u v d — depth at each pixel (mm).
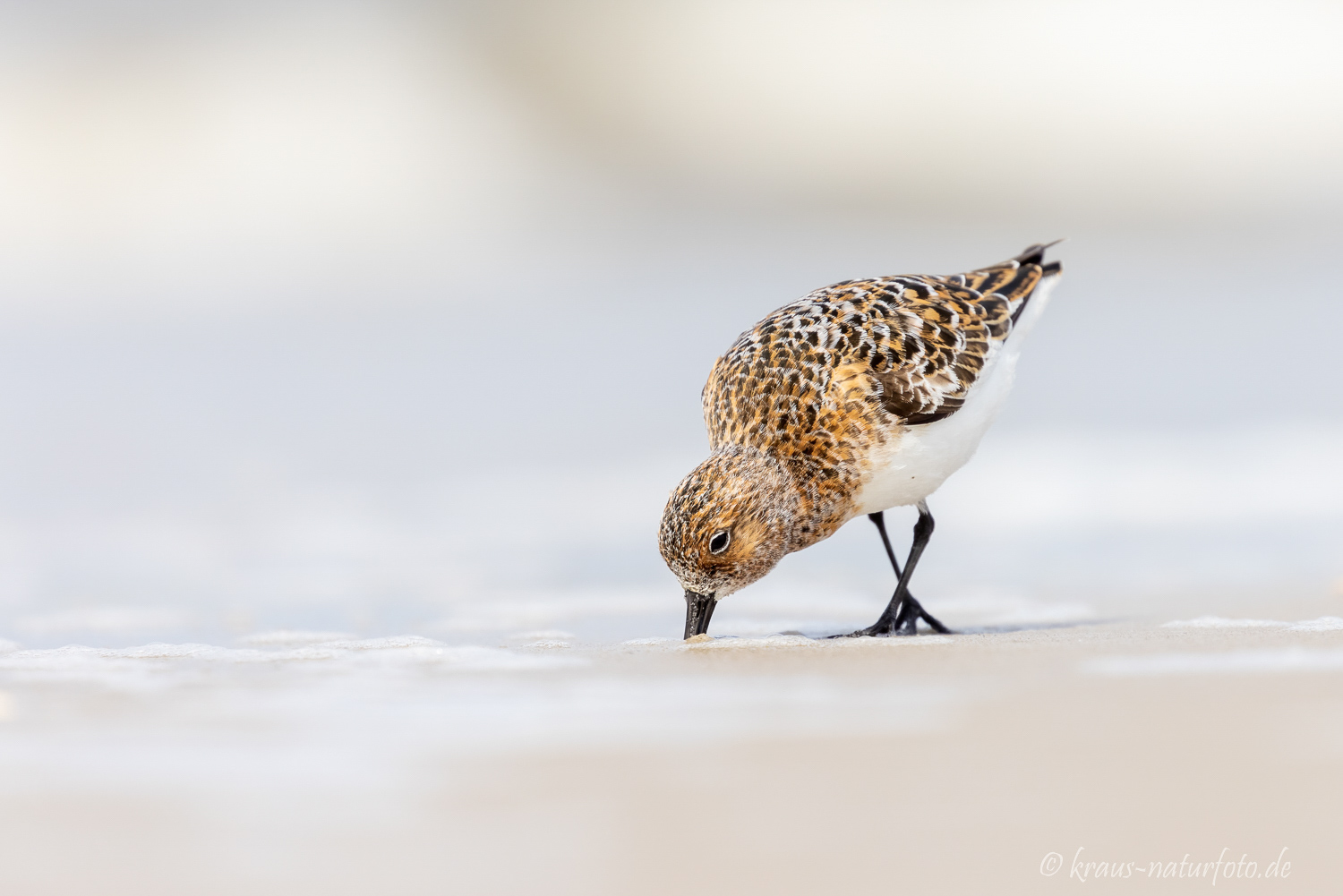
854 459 8594
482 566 11039
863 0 34375
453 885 4176
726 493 8164
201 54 28062
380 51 29547
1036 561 11242
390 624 8898
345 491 13758
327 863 4344
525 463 14742
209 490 13750
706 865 4305
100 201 26172
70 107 26703
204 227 26359
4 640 8203
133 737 5684
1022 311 9609
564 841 4492
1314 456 14195
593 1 32469
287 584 10367
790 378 8539
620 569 10961
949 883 4180
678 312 21734
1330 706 5969
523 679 6805
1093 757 5270
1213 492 13180
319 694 6473
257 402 17281
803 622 9258
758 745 5492
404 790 4980
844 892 4117
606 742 5559
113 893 4137
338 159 28109
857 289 9211
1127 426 15438
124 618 9133
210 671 7074
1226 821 4625
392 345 20047
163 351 19625
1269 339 19219
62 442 15516
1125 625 8586
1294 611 8922
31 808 4832
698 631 8367
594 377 18234
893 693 6352
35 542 11852
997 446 14891
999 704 6094
